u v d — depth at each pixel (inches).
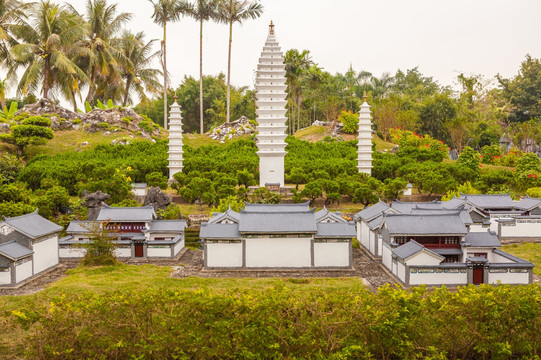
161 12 3673.7
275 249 1435.8
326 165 2642.7
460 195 2039.9
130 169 2522.1
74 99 3619.6
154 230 1654.8
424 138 3474.4
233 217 1477.6
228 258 1438.2
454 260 1409.9
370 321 714.2
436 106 4303.6
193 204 2314.2
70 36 3230.8
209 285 1283.2
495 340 733.9
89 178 2237.9
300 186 2689.5
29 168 2426.2
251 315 719.1
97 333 730.2
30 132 2832.2
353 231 1444.4
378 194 2332.7
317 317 719.7
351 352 693.9
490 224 1734.7
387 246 1432.1
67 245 1565.0
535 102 4817.9
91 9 3553.2
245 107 4889.3
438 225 1395.2
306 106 4650.6
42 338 730.8
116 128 3398.1
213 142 3629.4
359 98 4731.8
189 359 751.1
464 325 730.2
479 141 4389.8
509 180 2603.3
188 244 1803.6
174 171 2642.7
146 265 1497.3
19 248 1310.3
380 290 768.3
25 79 3186.5
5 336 903.1
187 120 5349.4
